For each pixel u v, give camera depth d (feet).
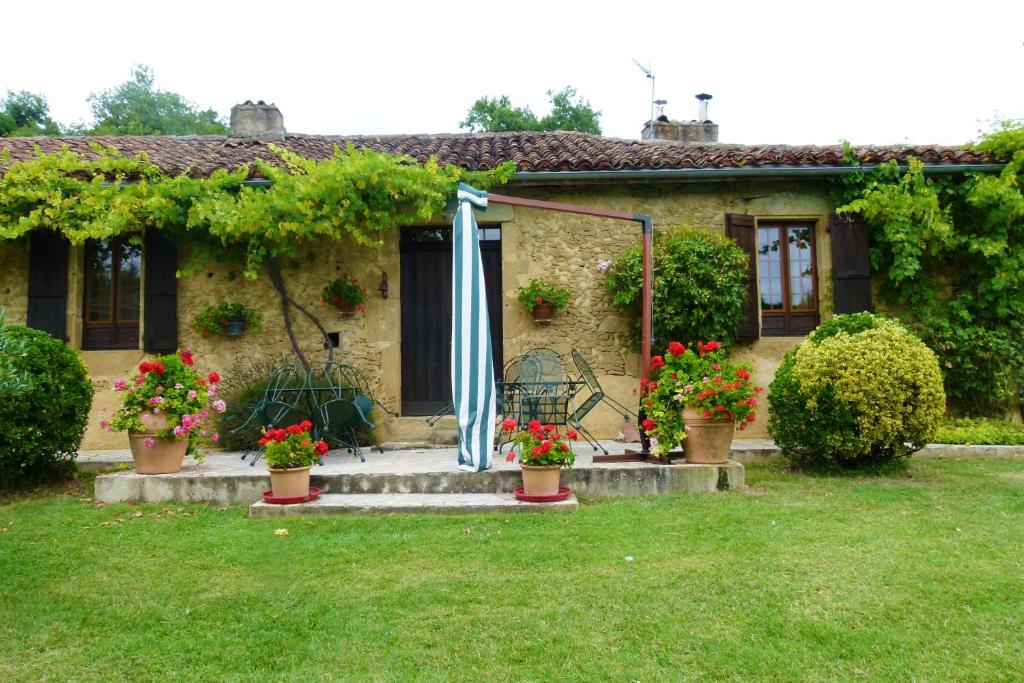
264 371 24.84
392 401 25.20
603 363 25.23
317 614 10.55
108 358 24.73
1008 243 25.38
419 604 10.81
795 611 10.40
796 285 26.63
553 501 16.21
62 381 18.83
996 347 24.84
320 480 17.52
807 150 26.32
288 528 14.73
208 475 17.48
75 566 12.67
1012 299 25.16
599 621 10.18
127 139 32.17
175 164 25.59
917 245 24.75
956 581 11.34
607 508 16.08
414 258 26.68
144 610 10.79
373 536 14.11
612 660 9.14
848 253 25.55
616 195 25.85
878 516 15.10
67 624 10.36
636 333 25.12
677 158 24.86
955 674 8.75
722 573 11.80
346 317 25.41
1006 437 23.40
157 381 18.21
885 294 26.07
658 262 23.90
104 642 9.82
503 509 15.89
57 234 24.62
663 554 12.80
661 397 18.49
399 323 25.55
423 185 23.75
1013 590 11.00
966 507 15.74
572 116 73.36
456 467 18.66
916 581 11.36
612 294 25.03
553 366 22.41
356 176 23.48
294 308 25.25
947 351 25.16
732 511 15.61
